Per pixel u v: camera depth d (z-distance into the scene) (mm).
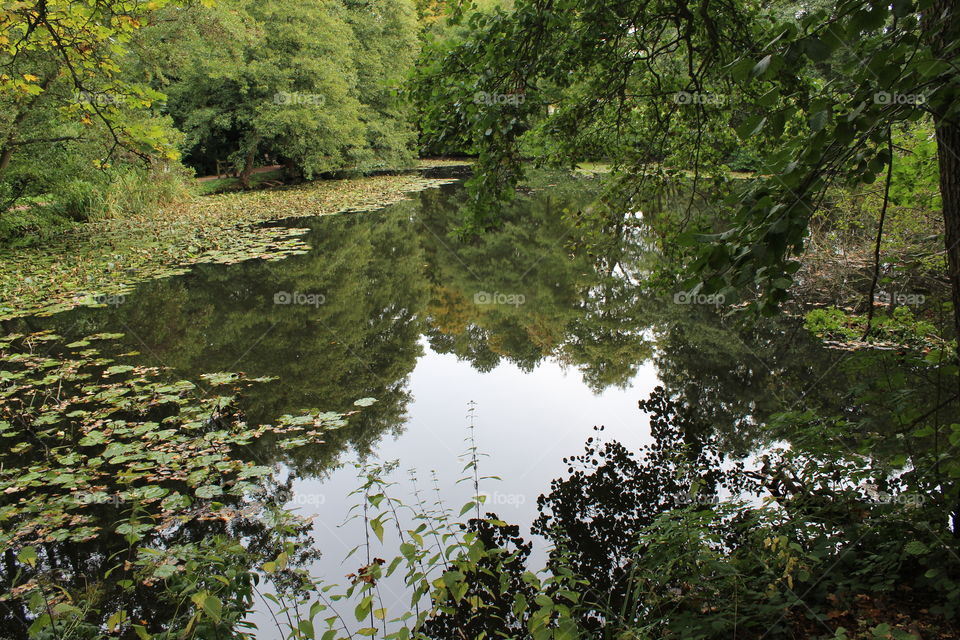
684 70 4797
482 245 13859
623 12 3248
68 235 13414
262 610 2900
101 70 3389
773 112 1486
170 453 4406
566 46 3322
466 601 2881
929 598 2160
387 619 2793
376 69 26031
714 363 6289
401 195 21219
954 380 3555
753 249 1479
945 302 3586
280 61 20688
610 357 6852
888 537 2463
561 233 14570
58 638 2098
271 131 21094
